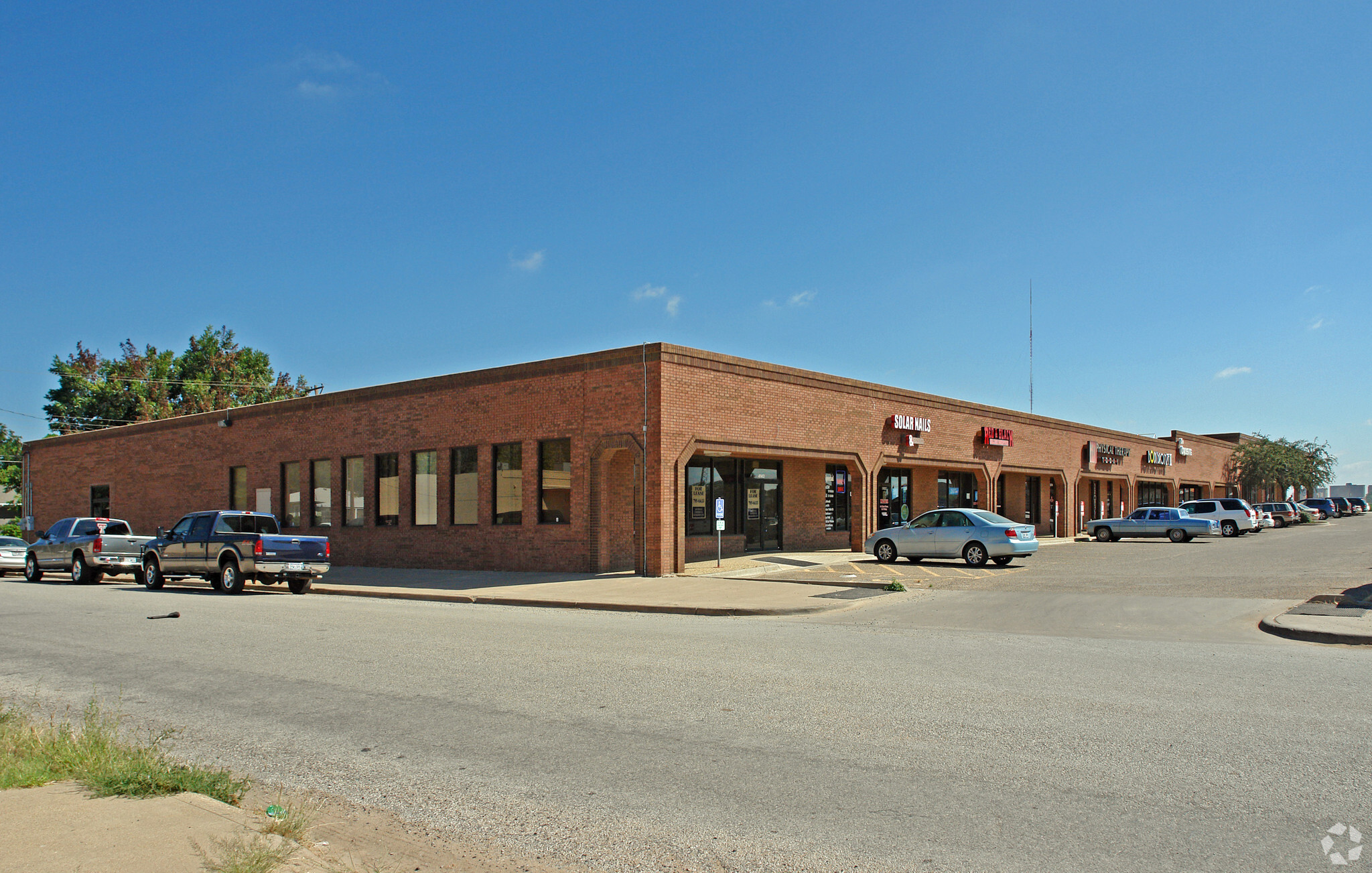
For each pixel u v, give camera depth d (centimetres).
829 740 693
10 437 7344
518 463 2556
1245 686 874
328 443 3098
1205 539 4059
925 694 850
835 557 2788
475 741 709
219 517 2264
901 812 535
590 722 762
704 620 1540
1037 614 1521
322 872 452
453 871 470
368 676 982
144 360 6431
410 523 2819
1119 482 5156
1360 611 1405
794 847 487
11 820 504
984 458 3653
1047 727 721
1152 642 1196
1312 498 7450
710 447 2400
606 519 2394
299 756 678
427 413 2791
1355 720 733
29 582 2869
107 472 4188
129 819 506
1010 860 463
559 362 2469
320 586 2275
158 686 946
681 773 618
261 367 7031
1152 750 650
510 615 1645
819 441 2788
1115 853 469
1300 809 529
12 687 958
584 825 527
